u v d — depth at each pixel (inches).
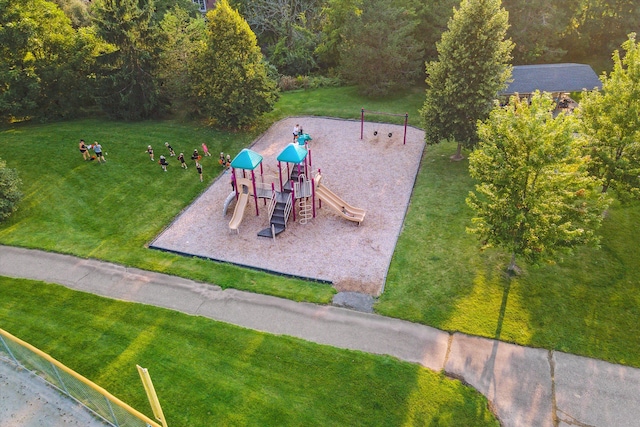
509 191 660.7
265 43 2036.2
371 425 530.6
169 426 523.2
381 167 1144.8
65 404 528.4
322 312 700.0
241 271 794.2
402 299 724.0
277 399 557.9
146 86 1347.2
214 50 1258.0
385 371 595.8
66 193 1006.4
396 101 1556.3
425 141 1253.1
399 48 1503.4
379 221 932.0
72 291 737.6
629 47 757.3
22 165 1088.8
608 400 566.3
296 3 1982.0
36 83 1293.1
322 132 1354.6
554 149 603.2
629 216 906.7
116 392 562.6
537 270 772.6
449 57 1040.8
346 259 824.3
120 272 786.2
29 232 886.4
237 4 1956.2
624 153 776.9
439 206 965.2
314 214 960.3
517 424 538.0
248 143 1283.2
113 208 969.5
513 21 1588.3
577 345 639.1
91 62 1370.6
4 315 683.4
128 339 643.5
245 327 671.1
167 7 1806.1
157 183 1061.8
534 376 596.1
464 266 788.6
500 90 1088.8
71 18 1651.1
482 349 633.6
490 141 685.3
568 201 692.7
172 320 679.7
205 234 906.1
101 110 1466.5
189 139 1269.7
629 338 649.6
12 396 537.6
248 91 1285.7
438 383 582.6
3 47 1268.5
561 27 1616.6
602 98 791.1
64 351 621.0
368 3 1503.4
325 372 594.6
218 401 554.3
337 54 1813.5
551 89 1300.4
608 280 750.5
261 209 987.3
